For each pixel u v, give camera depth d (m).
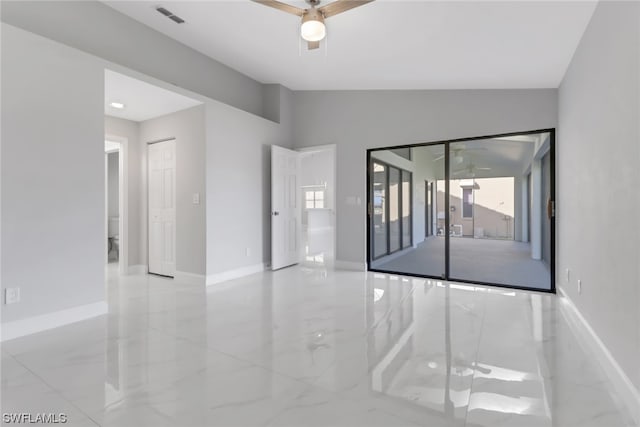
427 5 2.72
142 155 5.16
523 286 4.27
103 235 3.28
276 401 1.80
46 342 2.58
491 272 5.15
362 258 5.41
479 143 6.44
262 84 5.82
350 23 3.17
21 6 3.12
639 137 1.75
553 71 3.55
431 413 1.69
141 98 4.16
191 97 4.21
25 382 1.99
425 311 3.34
